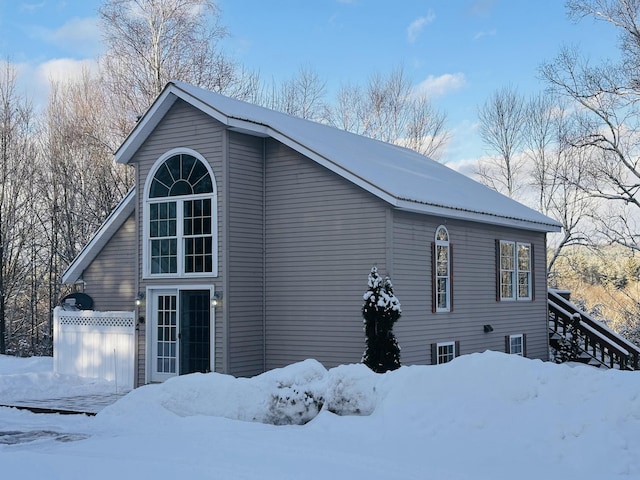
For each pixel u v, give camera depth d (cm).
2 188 3262
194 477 772
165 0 3106
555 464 816
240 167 1620
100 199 3338
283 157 1656
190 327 1642
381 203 1520
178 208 1658
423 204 1554
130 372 1739
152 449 918
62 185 3444
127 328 1755
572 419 905
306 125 1972
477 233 1897
